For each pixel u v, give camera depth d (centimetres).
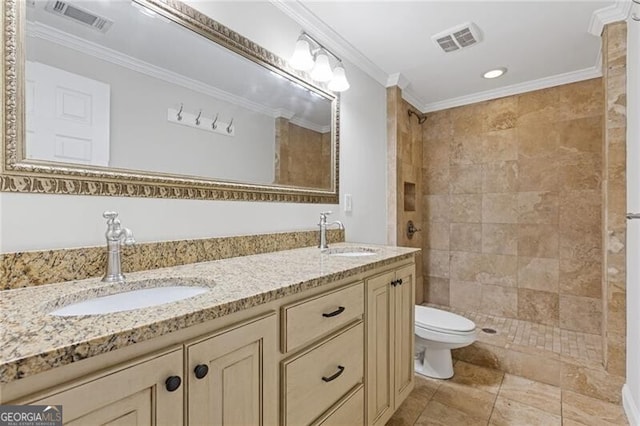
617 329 176
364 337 123
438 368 204
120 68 104
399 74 245
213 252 126
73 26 94
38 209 85
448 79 256
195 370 65
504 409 171
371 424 127
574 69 239
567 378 189
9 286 79
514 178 273
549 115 257
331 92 192
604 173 188
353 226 213
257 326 79
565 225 251
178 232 117
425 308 225
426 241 317
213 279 95
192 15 122
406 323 160
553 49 210
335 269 110
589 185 241
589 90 241
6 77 81
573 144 247
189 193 120
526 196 267
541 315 260
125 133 104
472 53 215
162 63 115
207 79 129
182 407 62
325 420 101
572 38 196
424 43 201
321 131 186
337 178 197
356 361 118
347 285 113
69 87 92
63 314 74
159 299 94
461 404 176
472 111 294
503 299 278
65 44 92
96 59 98
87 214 94
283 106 162
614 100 176
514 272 273
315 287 98
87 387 50
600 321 235
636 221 148
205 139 128
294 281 92
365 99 227
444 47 206
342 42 197
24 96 83
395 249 174
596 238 238
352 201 212
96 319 59
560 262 252
